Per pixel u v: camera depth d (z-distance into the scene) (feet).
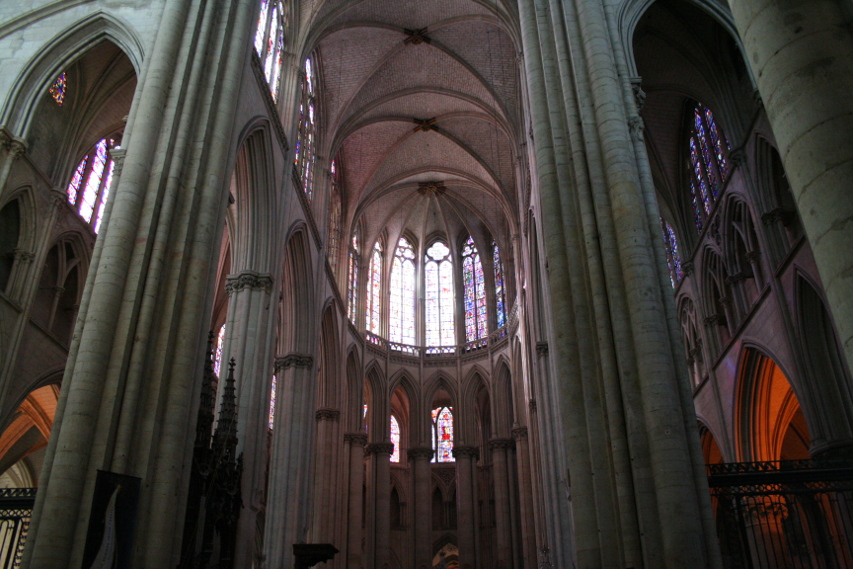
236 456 62.69
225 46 56.70
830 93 17.15
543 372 89.15
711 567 36.86
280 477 81.97
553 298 47.29
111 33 60.90
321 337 110.22
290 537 79.05
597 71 51.19
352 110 111.34
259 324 69.46
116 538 37.19
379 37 104.06
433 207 148.77
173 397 44.29
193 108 52.75
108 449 41.04
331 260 117.60
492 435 130.82
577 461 43.06
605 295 44.83
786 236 64.54
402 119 120.98
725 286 79.41
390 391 134.31
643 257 44.34
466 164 132.05
